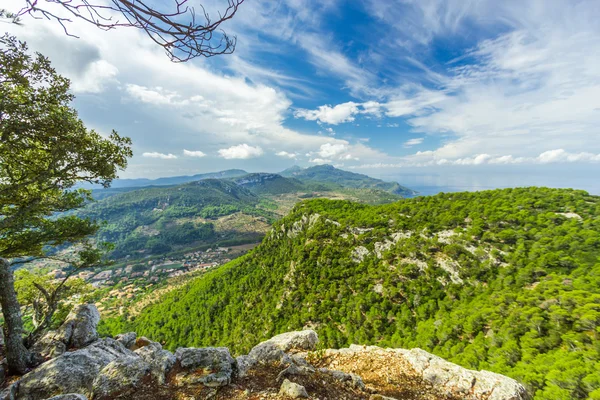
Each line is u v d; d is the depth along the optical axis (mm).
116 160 13516
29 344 12156
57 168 11906
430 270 52406
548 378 20891
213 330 69625
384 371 10625
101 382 7258
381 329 47500
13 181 11633
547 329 28344
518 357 27000
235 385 7539
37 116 10141
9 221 10992
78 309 14641
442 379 10031
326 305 56719
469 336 35625
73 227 14500
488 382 9828
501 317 34000
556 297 31562
